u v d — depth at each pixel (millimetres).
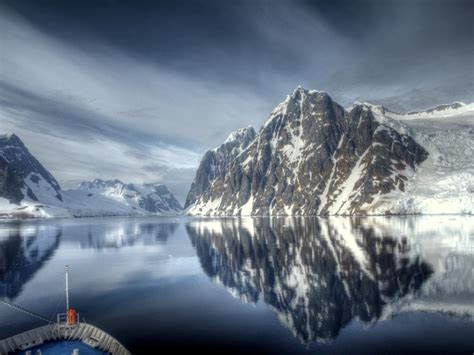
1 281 74812
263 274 74812
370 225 186875
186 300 56438
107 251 120562
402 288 58438
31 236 181875
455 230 145375
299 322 44969
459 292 55188
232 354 36000
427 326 41781
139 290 64000
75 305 55156
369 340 38438
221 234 172000
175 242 143750
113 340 34562
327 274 71438
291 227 197500
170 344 38875
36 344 35781
